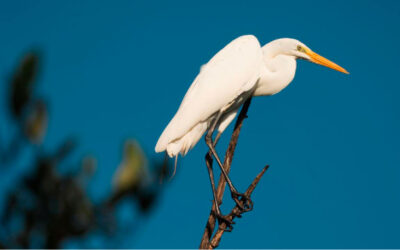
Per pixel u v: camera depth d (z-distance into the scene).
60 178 2.63
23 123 2.59
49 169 2.60
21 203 2.59
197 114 12.10
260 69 13.30
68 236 2.63
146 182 2.80
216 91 12.31
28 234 2.59
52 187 2.62
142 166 2.76
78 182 2.64
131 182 2.72
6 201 2.57
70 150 2.66
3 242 2.56
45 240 2.60
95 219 2.67
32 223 2.60
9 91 2.58
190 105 12.19
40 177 2.59
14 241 2.57
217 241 11.41
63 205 2.62
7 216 2.57
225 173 11.94
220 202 11.88
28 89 2.59
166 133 11.98
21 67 2.59
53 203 2.62
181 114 12.11
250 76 12.74
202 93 12.27
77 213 2.63
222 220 11.33
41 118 2.61
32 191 2.59
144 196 2.80
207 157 12.40
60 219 2.61
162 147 11.86
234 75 12.54
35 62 2.61
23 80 2.58
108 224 2.69
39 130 2.59
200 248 11.55
